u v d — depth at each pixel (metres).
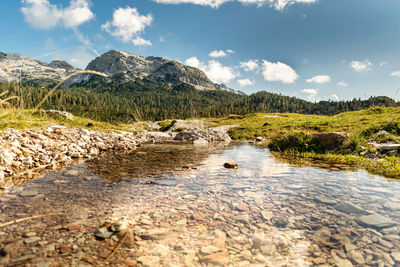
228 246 2.33
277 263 2.05
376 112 18.70
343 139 9.12
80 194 3.80
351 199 3.66
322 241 2.41
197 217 3.00
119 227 2.60
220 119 50.03
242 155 9.53
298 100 194.25
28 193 3.74
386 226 2.70
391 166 6.09
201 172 5.84
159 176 5.32
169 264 2.00
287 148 11.06
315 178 5.13
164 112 110.56
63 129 11.12
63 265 1.90
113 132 18.48
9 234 2.38
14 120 8.53
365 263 2.02
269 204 3.48
